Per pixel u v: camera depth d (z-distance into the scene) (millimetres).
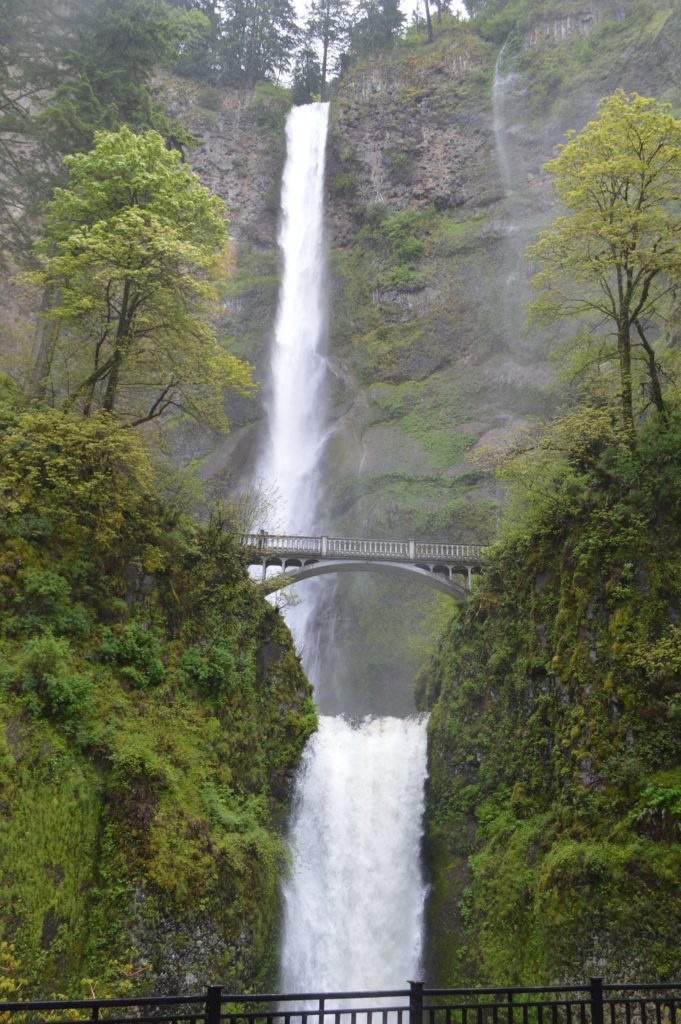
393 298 74875
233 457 66688
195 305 31359
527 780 28578
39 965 19547
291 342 76250
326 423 71375
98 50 35781
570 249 30594
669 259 28125
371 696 57438
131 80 36062
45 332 31672
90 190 29078
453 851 30781
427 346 71500
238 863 24641
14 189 40188
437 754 34000
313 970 28875
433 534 61000
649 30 73688
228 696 28672
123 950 21109
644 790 23156
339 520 64500
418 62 85938
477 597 35219
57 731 22438
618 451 28984
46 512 25578
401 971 30281
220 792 26359
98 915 21125
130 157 29000
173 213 30078
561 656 27609
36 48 34719
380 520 62719
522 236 71688
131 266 28078
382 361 72312
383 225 78375
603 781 24391
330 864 31219
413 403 69062
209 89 88562
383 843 32656
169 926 22219
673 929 21047
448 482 63156
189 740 26250
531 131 77188
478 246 73750
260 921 25297
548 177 74062
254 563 38781
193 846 23688
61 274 30016
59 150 33219
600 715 25266
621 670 25203
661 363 31922
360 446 68125
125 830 22422
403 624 58312
